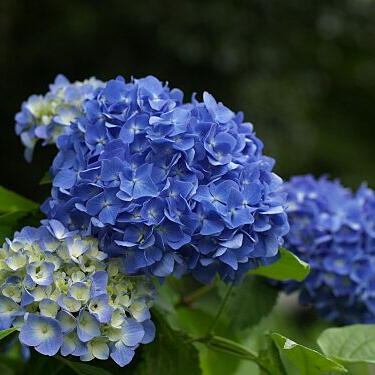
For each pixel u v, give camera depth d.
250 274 0.69
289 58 2.27
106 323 0.50
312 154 2.32
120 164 0.51
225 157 0.53
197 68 2.12
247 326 0.69
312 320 1.34
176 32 2.08
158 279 0.53
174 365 0.59
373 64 2.57
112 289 0.51
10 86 2.08
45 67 2.10
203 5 2.09
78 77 2.12
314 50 2.38
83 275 0.50
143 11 2.06
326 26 2.38
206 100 0.55
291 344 0.54
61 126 0.60
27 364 0.64
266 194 0.55
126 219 0.50
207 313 0.71
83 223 0.53
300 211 0.70
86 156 0.53
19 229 0.58
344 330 0.62
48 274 0.49
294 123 2.19
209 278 0.55
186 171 0.52
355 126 2.64
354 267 0.70
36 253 0.50
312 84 2.39
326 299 0.71
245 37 2.15
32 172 2.00
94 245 0.51
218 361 0.72
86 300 0.48
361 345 0.61
